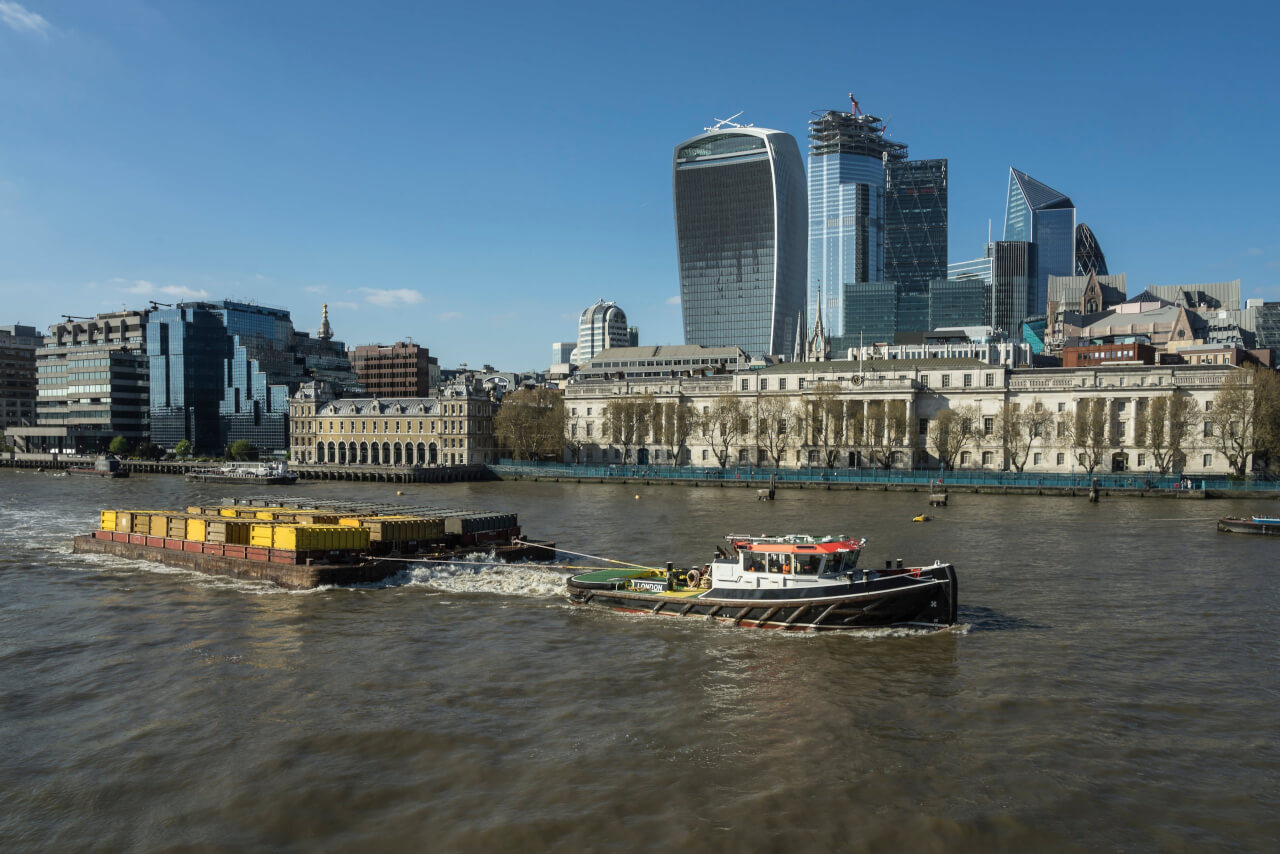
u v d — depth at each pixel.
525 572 67.38
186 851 27.52
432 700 39.47
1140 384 178.25
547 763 33.09
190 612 55.66
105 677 42.91
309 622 53.00
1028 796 30.61
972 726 36.56
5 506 129.88
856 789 31.11
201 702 39.31
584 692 40.53
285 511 80.50
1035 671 43.41
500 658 45.59
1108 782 31.64
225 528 70.69
